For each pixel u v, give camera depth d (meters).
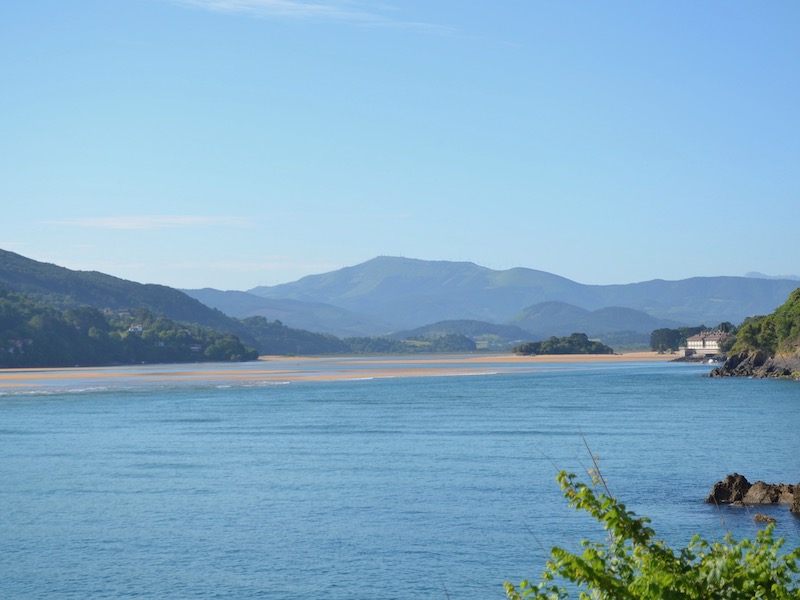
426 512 52.75
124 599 37.66
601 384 186.50
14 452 81.06
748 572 12.72
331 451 79.38
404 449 79.94
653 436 86.56
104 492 60.19
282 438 90.00
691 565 13.67
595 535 46.69
